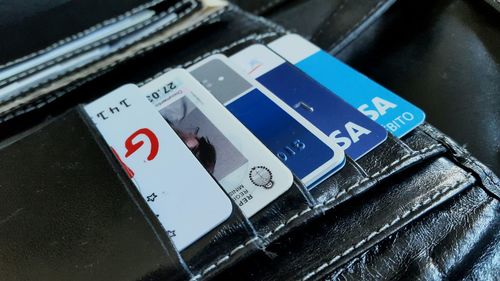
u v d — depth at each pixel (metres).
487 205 0.37
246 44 0.50
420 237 0.35
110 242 0.34
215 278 0.34
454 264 0.35
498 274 0.35
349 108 0.42
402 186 0.38
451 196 0.37
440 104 0.47
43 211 0.36
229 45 0.51
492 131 0.44
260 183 0.36
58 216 0.36
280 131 0.40
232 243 0.34
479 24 0.50
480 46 0.48
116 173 0.37
